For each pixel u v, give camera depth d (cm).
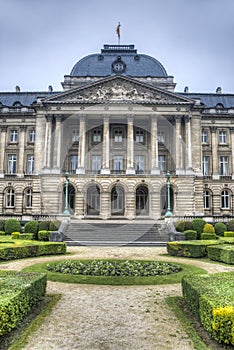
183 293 1100
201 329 848
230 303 764
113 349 737
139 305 1077
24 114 5619
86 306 1063
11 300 793
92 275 1553
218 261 2086
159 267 1688
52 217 3925
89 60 5831
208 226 3316
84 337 806
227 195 5538
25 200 5475
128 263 1758
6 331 766
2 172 5553
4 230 3772
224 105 5975
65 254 2364
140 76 5584
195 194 5000
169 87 5591
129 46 6106
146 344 765
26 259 2105
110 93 5019
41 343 766
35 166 5097
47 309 1020
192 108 5206
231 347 723
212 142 5650
